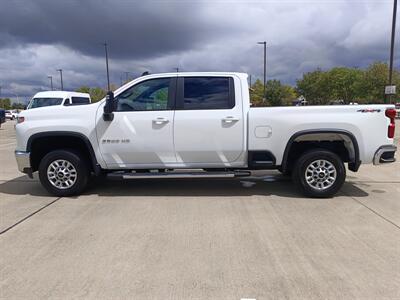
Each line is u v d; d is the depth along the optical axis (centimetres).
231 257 378
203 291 312
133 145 591
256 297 303
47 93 1720
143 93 595
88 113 594
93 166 602
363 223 479
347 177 775
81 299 302
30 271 350
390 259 372
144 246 406
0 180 763
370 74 4384
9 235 443
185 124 583
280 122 576
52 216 513
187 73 595
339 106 573
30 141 598
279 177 756
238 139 585
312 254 385
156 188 675
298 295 306
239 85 589
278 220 491
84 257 379
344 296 304
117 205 566
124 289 316
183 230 455
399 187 679
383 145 574
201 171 625
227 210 538
